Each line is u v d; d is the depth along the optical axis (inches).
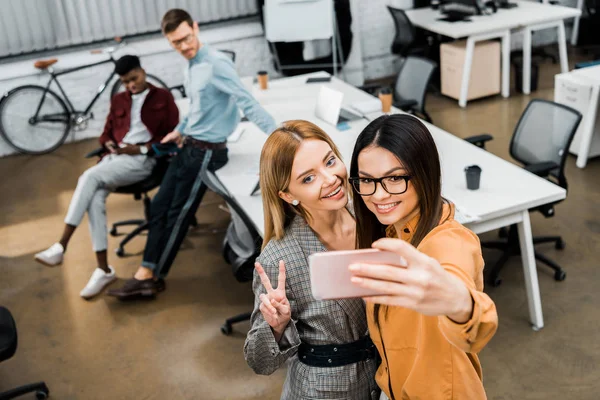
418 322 56.5
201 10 273.1
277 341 67.1
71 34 259.4
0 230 197.3
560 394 116.9
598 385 118.0
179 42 141.2
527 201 123.6
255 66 286.4
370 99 189.6
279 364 68.6
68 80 258.5
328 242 70.1
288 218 69.9
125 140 169.6
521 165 202.4
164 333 144.9
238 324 145.5
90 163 244.1
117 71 163.8
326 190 64.9
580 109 198.8
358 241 61.6
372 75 309.6
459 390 56.8
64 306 157.6
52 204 212.4
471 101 268.4
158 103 167.5
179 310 152.4
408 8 300.0
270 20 257.6
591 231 166.2
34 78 254.2
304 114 180.5
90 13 258.7
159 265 155.9
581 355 125.7
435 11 287.7
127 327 147.9
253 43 281.9
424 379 57.4
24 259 179.8
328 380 70.9
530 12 270.2
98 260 159.6
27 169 242.8
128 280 157.2
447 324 41.6
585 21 309.6
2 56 252.8
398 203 52.6
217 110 148.4
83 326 149.7
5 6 246.2
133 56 165.2
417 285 38.0
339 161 66.4
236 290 158.6
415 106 195.0
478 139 159.0
